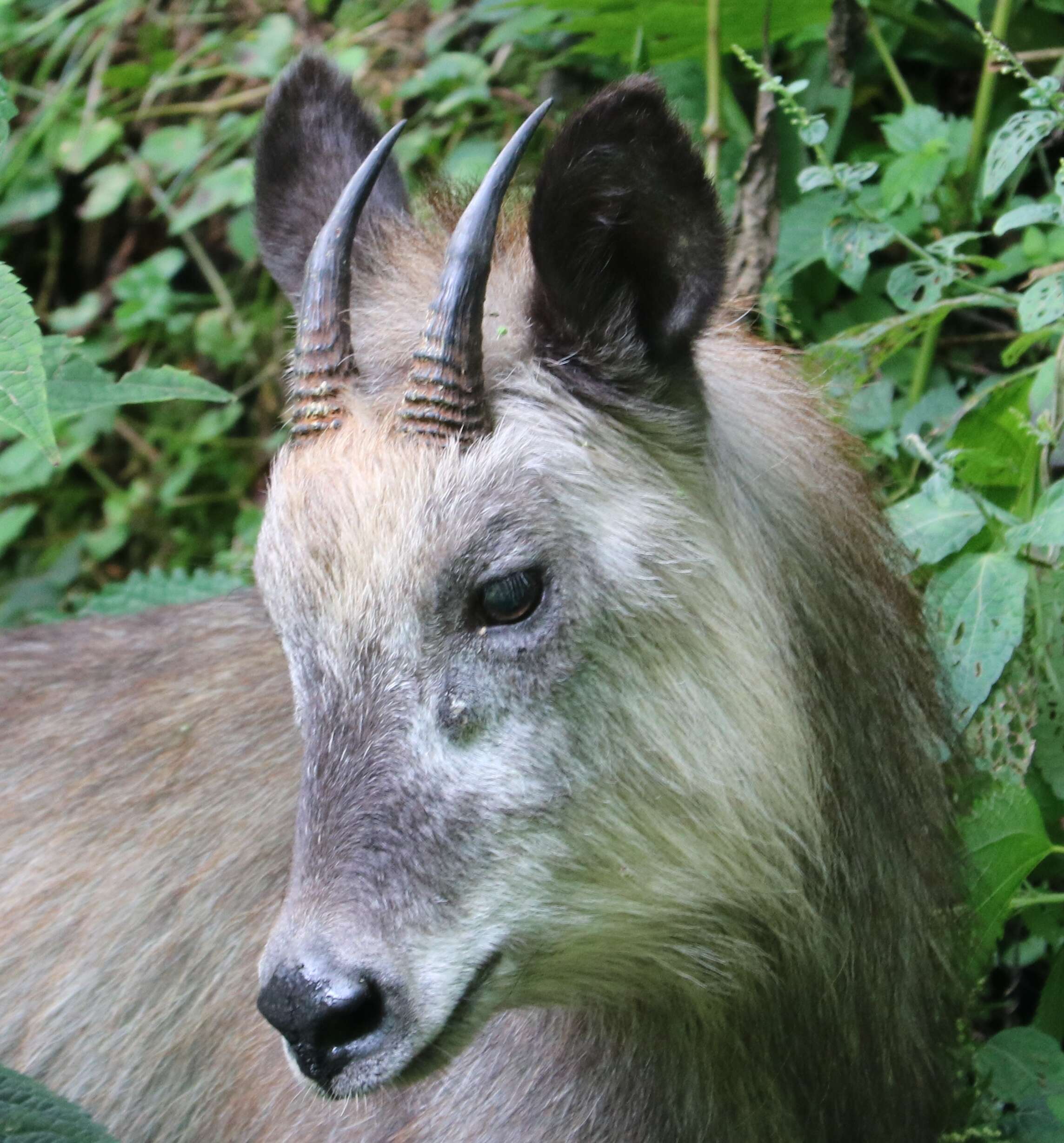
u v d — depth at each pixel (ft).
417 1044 15.66
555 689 16.38
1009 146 22.21
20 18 43.50
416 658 16.05
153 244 40.88
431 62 35.81
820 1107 19.25
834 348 24.21
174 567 37.73
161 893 21.63
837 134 29.48
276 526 16.75
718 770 17.34
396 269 19.08
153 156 38.73
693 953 17.89
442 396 16.29
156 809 22.12
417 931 15.70
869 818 18.94
